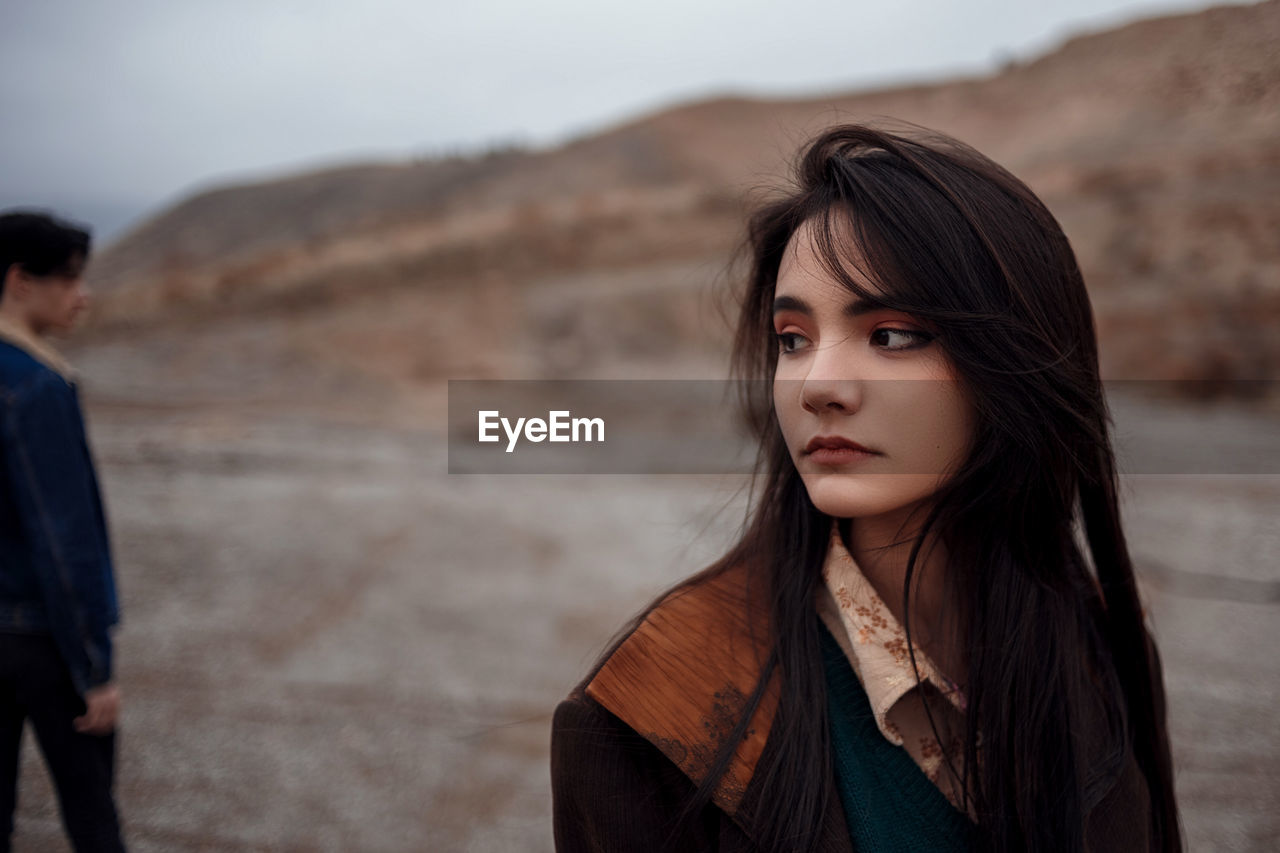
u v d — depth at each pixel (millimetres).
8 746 1855
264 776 3238
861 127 723
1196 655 4512
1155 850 936
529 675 4266
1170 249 22375
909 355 661
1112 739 806
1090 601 900
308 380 20141
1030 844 708
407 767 3346
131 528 6602
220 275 28609
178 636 4621
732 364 985
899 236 653
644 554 6457
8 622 1779
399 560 6184
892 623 721
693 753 681
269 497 8000
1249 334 20078
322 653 4465
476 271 31844
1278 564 6035
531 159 66312
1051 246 729
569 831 719
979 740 737
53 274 1896
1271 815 3018
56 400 1796
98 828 1889
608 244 33688
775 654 712
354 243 33438
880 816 680
